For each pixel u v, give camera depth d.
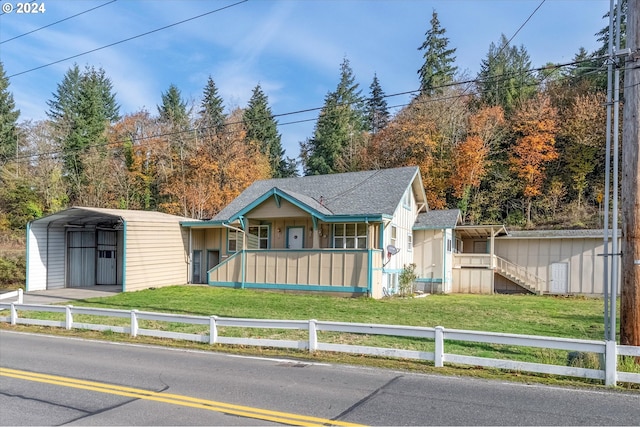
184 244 23.50
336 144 48.00
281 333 11.06
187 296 18.09
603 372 6.94
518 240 26.27
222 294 18.67
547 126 36.47
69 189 43.44
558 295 24.03
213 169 39.75
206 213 40.75
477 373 7.54
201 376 7.29
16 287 23.14
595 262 24.27
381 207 20.11
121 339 10.74
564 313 15.50
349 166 44.03
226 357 8.80
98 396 6.15
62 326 12.44
